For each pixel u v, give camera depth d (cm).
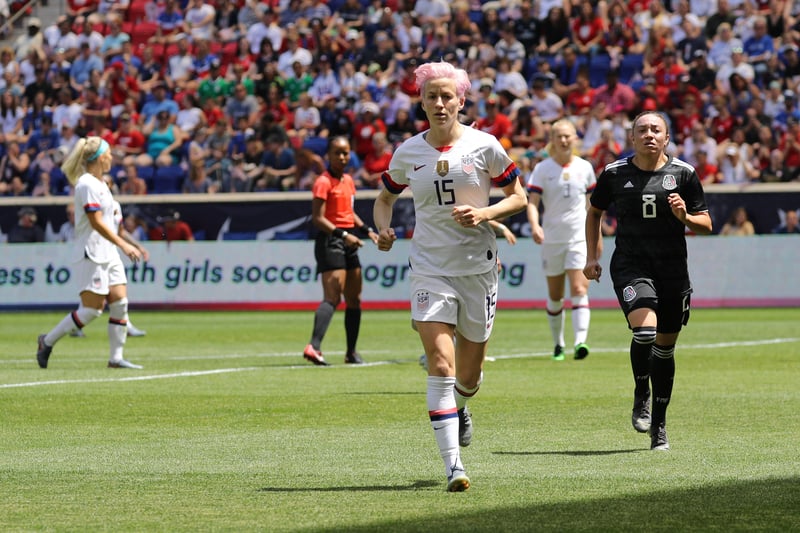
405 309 6341
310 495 1556
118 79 7838
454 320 1639
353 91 7388
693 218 1909
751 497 1505
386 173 1720
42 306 6731
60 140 7625
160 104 7656
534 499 1511
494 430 2162
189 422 2303
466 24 7519
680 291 1944
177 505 1491
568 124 3659
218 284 6562
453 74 1647
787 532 1302
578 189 3634
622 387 2869
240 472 1739
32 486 1633
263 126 7019
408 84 7338
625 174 1961
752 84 6800
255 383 3017
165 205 6712
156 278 6638
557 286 3647
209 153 7031
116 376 3219
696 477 1656
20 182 7388
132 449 1967
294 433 2147
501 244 6359
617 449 1927
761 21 7050
